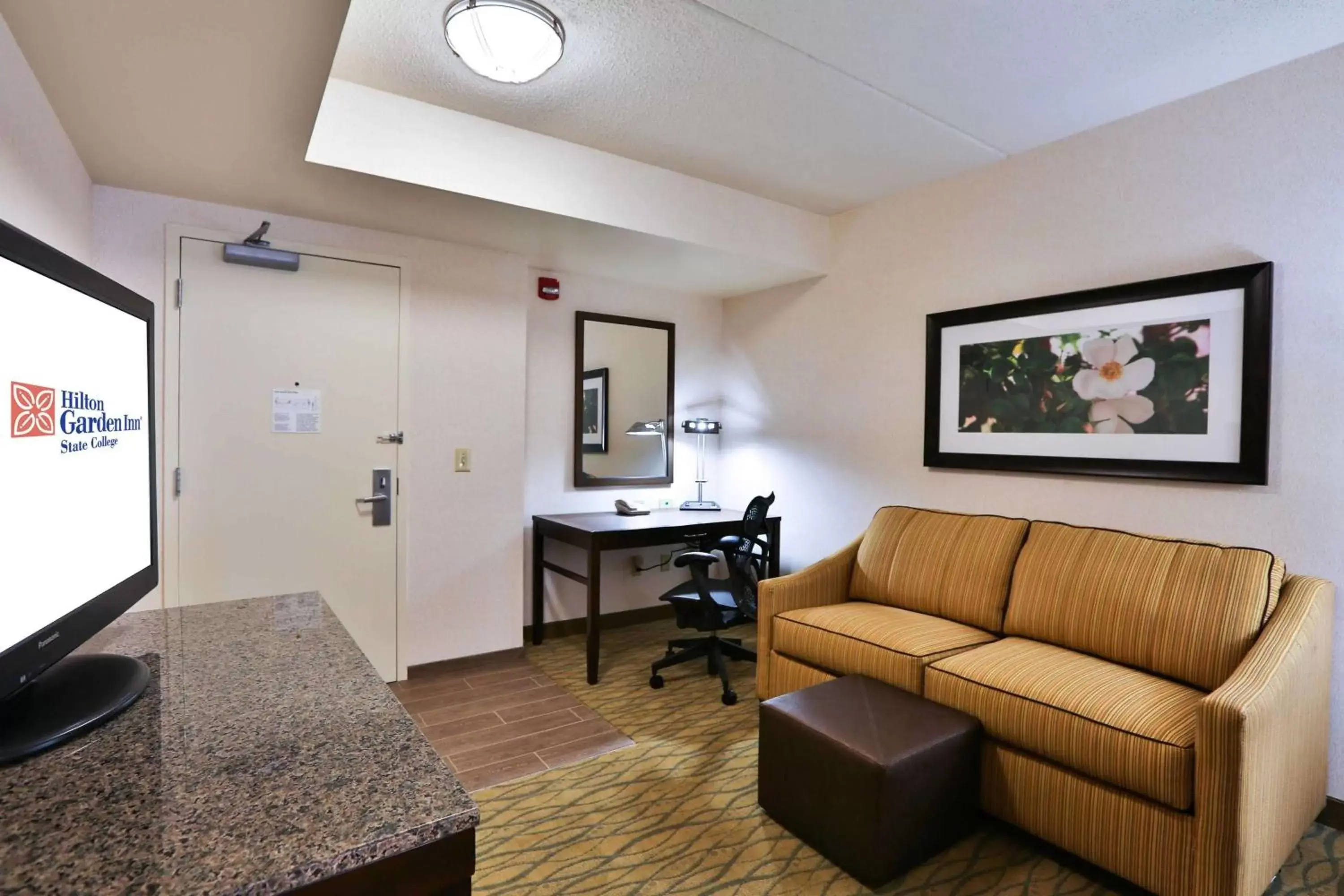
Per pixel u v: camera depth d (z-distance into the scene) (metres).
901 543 2.90
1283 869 1.84
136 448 1.13
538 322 3.77
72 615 0.90
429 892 0.66
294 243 2.81
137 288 2.51
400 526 3.09
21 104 1.54
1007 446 2.91
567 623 3.92
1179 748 1.59
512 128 2.63
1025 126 2.64
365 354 2.98
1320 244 2.12
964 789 1.92
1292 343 2.18
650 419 4.20
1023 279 2.88
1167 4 1.90
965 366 3.06
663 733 2.63
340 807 0.68
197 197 2.56
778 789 2.01
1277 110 2.21
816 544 3.82
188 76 1.64
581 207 2.81
